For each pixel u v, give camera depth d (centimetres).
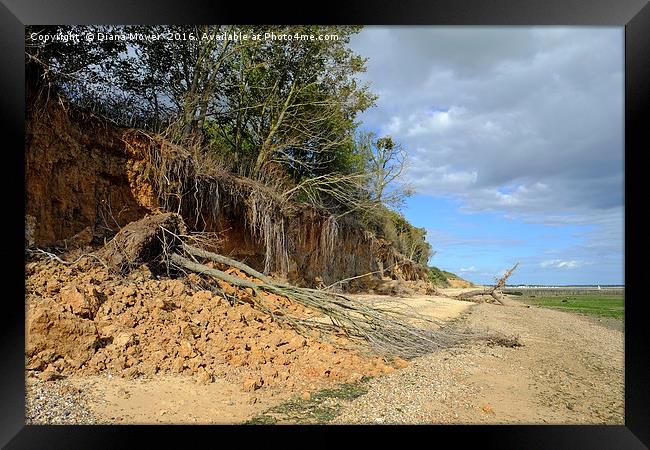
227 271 1066
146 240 887
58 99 888
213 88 1384
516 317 1725
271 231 1376
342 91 1686
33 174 837
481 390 635
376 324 848
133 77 1123
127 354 591
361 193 1930
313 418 507
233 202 1276
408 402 568
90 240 899
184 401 516
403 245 2836
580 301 2725
